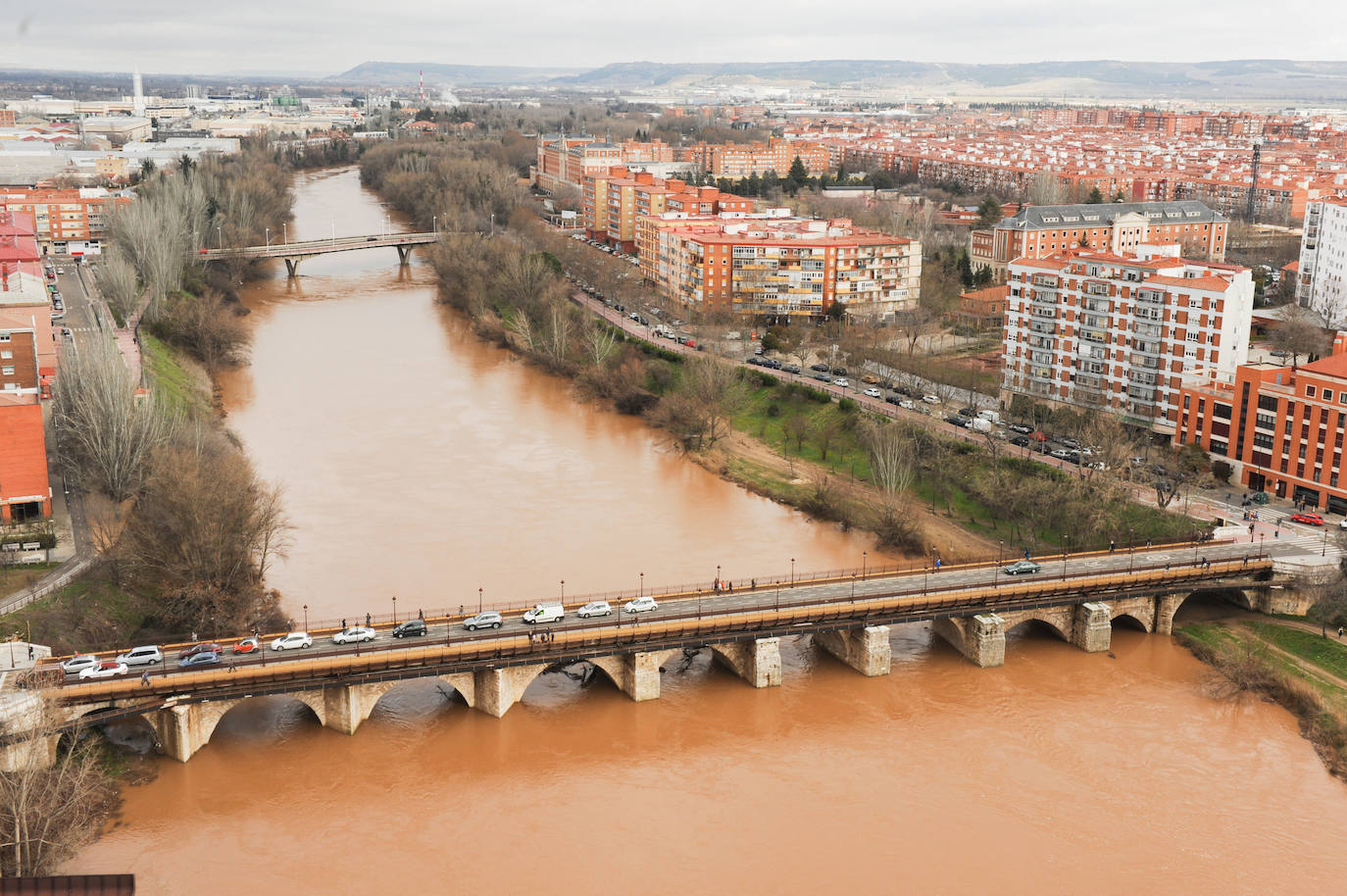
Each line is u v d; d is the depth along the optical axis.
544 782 171.12
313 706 180.88
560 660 186.50
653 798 168.00
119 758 173.12
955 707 192.50
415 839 158.38
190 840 156.50
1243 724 188.00
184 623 199.88
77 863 151.00
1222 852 157.25
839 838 159.38
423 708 189.75
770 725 186.50
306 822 161.00
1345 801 168.62
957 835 160.25
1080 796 169.00
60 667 171.88
